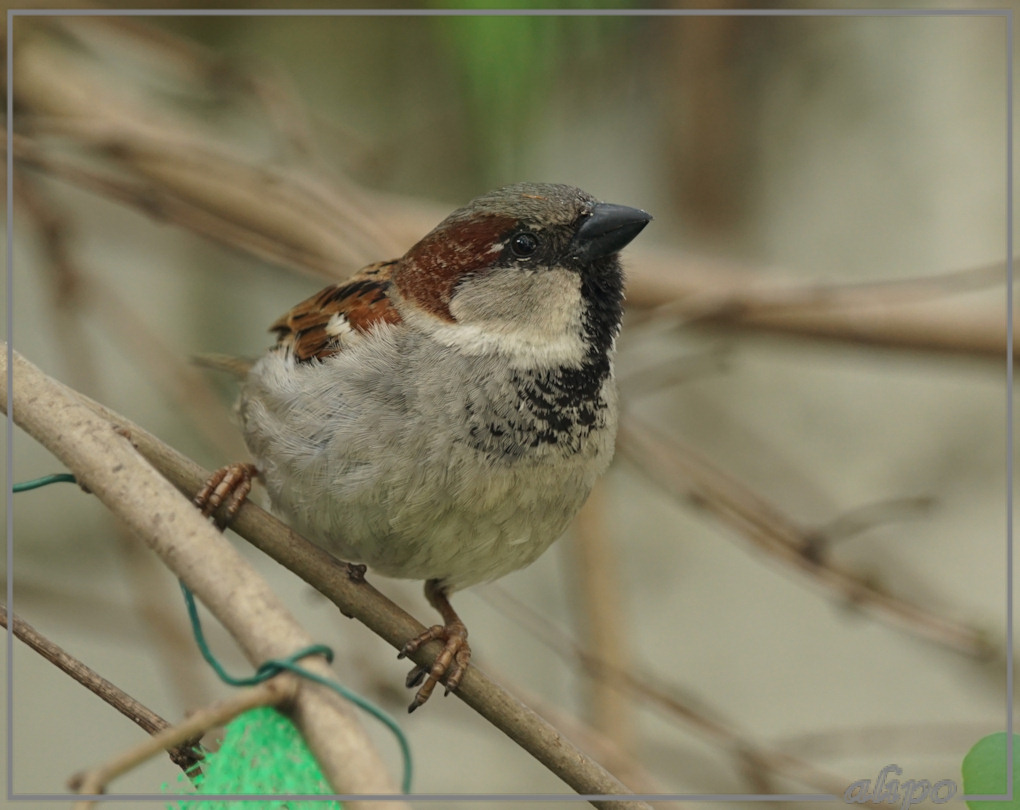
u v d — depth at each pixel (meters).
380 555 6.10
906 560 11.66
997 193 11.73
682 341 12.00
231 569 4.11
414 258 6.30
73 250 9.64
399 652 5.73
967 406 12.02
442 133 10.07
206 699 9.00
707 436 12.06
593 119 10.88
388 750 11.11
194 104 11.66
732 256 11.55
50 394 4.64
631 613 11.96
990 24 11.70
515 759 11.28
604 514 9.08
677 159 11.30
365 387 5.91
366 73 10.44
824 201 11.85
